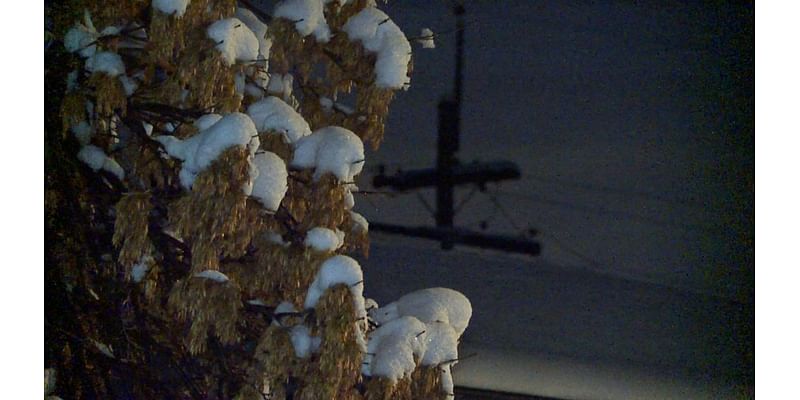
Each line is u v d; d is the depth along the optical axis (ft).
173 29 48.75
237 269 54.44
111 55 50.29
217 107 52.08
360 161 53.21
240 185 46.55
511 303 97.76
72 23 51.78
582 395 95.35
